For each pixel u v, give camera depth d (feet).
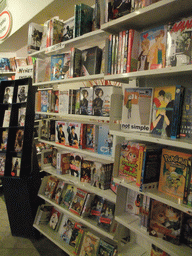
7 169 8.27
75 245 6.82
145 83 5.47
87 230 6.84
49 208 8.52
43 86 8.94
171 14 4.19
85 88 6.28
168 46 3.91
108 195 5.78
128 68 4.52
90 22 6.50
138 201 5.09
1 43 13.17
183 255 3.72
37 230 8.51
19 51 15.03
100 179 6.23
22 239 8.49
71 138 7.09
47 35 7.70
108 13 4.86
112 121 4.90
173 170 3.98
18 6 10.43
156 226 4.26
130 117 4.71
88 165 6.68
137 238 5.89
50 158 8.95
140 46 4.60
